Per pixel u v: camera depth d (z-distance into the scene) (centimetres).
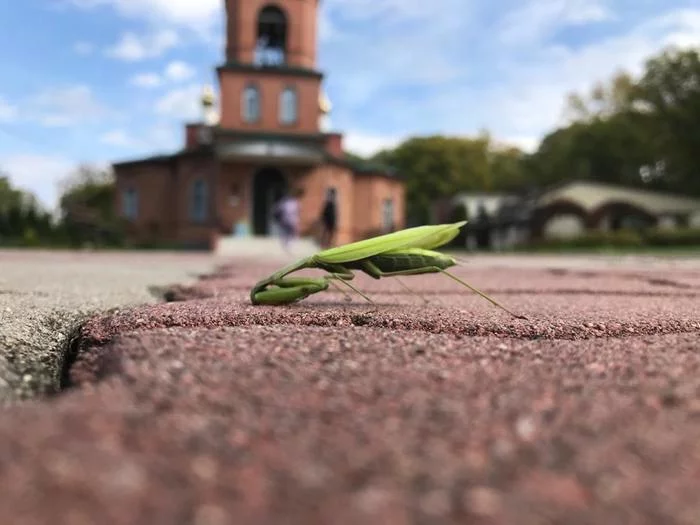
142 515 43
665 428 63
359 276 454
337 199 2773
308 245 2436
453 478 51
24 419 60
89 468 49
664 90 3788
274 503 46
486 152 5609
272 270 566
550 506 46
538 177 5603
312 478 50
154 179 2828
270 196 2797
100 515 43
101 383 78
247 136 2631
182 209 2733
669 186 4700
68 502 44
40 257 983
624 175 4972
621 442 59
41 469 49
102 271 493
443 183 5291
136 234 2800
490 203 4928
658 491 49
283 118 2673
